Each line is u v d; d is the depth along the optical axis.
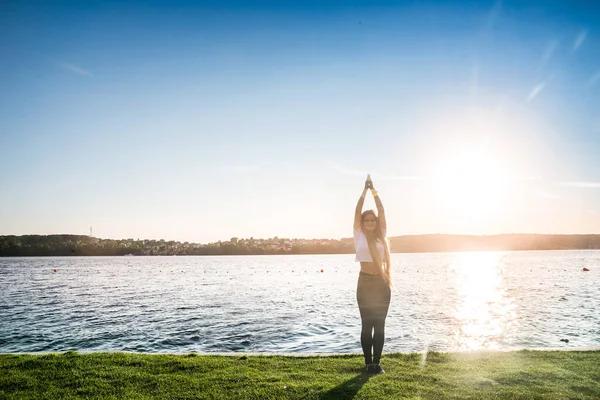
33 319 25.70
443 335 18.67
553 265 103.94
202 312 27.47
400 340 17.61
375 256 7.77
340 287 49.19
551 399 6.71
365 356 8.17
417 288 45.72
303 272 90.25
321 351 15.86
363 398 6.78
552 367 8.53
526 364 8.79
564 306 28.75
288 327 21.08
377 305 7.91
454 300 33.47
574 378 7.75
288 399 6.88
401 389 7.15
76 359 9.52
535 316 24.16
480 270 87.12
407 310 27.33
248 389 7.36
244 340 18.14
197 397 7.07
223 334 19.56
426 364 8.79
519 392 7.01
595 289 41.78
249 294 40.50
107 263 167.50
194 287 50.44
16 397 7.22
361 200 8.02
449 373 8.10
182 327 21.73
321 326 21.30
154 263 166.00
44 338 19.80
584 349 10.34
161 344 17.91
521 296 35.94
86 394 7.34
